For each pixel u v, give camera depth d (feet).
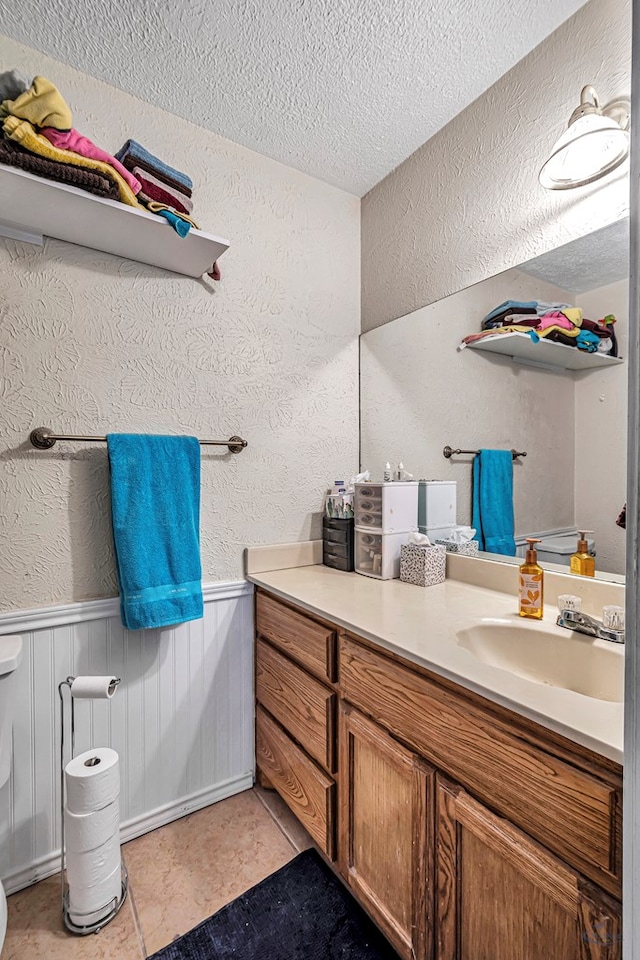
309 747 4.30
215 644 5.20
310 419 5.93
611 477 3.82
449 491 5.19
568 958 2.19
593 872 2.11
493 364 4.71
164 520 4.55
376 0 3.69
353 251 6.33
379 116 4.95
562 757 2.25
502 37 4.07
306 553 5.84
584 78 3.86
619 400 3.77
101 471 4.48
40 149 3.29
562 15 3.89
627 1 3.58
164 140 4.78
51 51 4.10
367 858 3.59
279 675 4.85
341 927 3.76
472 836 2.69
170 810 4.92
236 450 5.30
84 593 4.41
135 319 4.66
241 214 5.34
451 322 5.15
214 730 5.22
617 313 3.76
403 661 3.24
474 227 4.87
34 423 4.17
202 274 5.01
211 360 5.15
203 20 3.84
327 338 6.09
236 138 5.22
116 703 4.59
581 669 3.24
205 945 3.63
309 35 3.98
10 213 3.81
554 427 4.18
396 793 3.26
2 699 3.58
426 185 5.40
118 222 3.96
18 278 4.07
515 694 2.45
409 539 5.19
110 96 4.47
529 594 3.74
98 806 3.81
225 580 5.28
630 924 1.68
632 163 1.64
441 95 4.69
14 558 4.09
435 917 2.94
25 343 4.11
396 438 5.87
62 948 3.60
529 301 4.36
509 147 4.49
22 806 4.11
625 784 1.69
